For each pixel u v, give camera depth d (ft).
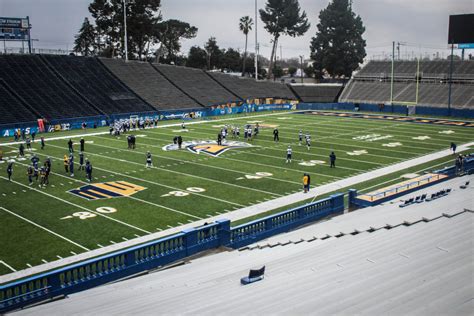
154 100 222.89
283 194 90.94
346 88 283.18
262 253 48.60
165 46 392.68
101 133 172.14
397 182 98.78
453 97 240.94
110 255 47.50
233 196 89.45
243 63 383.24
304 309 28.81
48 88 201.57
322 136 162.50
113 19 310.04
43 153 132.98
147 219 76.07
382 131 174.60
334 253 41.39
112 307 34.14
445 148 138.62
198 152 133.28
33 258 61.00
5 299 41.11
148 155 114.42
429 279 31.01
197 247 54.49
